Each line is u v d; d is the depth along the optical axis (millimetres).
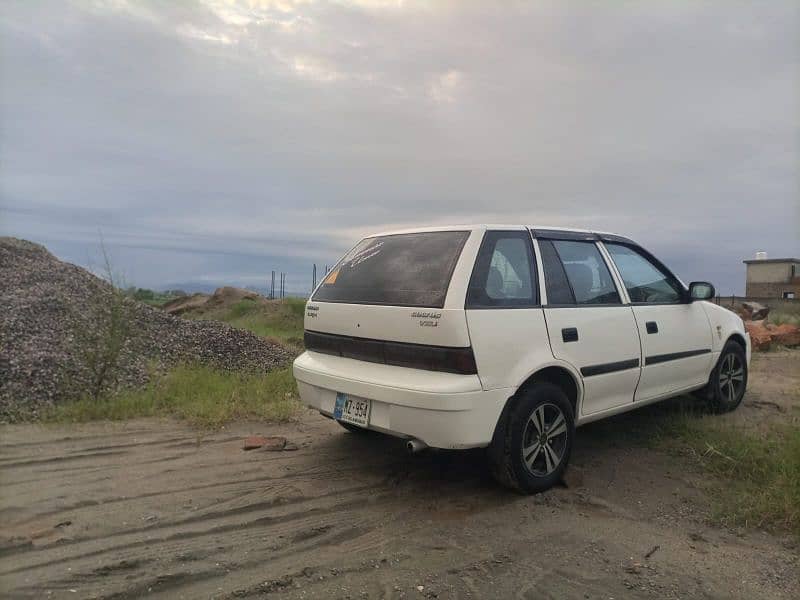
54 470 4539
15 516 3711
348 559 3348
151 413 6180
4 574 3041
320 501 4152
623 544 3619
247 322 17234
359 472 4734
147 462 4801
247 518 3822
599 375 4812
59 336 7391
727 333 6484
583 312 4758
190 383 6977
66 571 3084
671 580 3201
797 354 11664
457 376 3904
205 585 3021
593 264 5160
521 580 3166
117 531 3562
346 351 4566
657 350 5449
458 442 3881
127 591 2920
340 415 4469
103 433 5500
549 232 4883
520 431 4172
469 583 3123
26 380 6258
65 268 10375
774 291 38125
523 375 4164
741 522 3928
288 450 5250
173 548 3373
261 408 6395
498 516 3992
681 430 5711
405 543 3570
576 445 5551
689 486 4574
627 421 6215
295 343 12219
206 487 4309
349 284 4730
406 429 3992
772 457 4809
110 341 6578
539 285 4543
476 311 4004
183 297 22688
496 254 4348
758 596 3070
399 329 4129
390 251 4715
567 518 3982
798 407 6914
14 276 9344
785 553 3537
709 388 6355
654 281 5801
